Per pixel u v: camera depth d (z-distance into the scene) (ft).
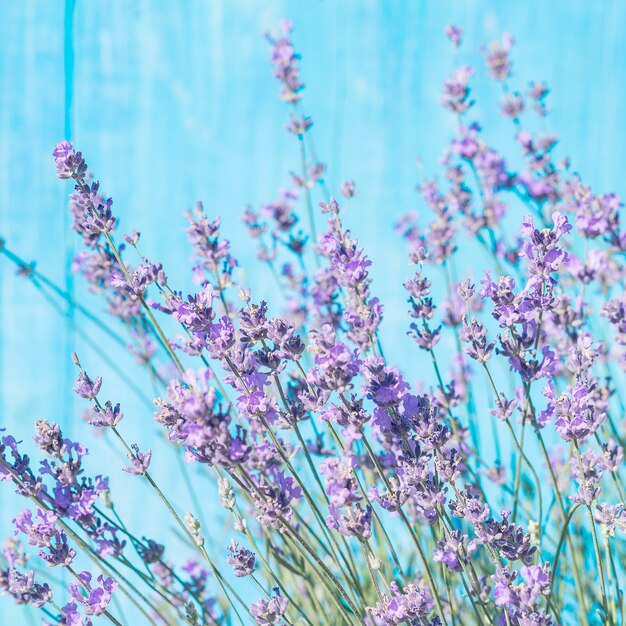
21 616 3.97
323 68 4.17
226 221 4.14
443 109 4.17
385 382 3.10
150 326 3.54
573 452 3.24
